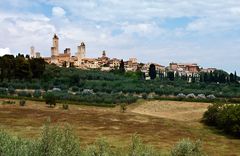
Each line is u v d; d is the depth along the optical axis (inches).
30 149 860.0
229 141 2770.7
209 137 2903.5
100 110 4052.7
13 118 3157.0
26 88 5132.9
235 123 2960.1
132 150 1025.5
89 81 6166.3
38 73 5836.6
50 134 872.3
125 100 4596.5
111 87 5605.3
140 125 3225.9
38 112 3560.5
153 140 2593.5
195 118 3927.2
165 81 7342.5
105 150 1003.3
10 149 860.0
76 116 3467.0
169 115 4138.8
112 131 2844.5
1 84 5024.6
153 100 4916.3
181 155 1162.6
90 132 2741.1
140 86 5979.3
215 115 3437.5
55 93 4596.5
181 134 2935.5
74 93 4923.7
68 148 882.1
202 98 4948.3
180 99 4889.3
